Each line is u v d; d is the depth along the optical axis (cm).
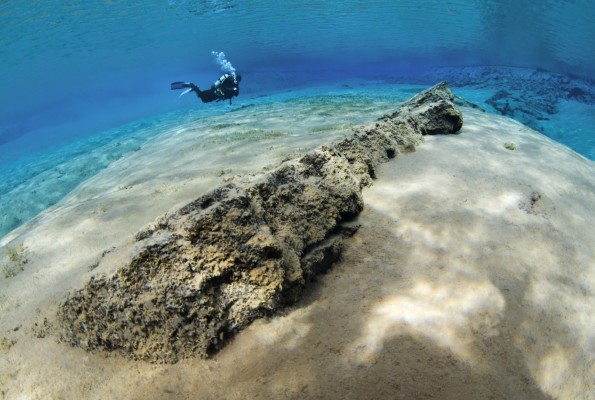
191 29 2831
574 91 1530
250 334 190
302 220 238
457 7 2244
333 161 290
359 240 265
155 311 183
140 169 586
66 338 202
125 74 5250
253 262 197
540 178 379
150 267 186
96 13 2038
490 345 184
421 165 390
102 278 188
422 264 240
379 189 337
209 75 5847
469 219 289
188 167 506
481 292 217
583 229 302
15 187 923
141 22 2402
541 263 249
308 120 789
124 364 183
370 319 196
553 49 2128
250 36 3244
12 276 291
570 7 1838
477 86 1861
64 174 911
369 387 157
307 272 223
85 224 351
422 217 290
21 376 186
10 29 1912
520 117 1271
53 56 2819
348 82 2542
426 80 2225
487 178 363
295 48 4016
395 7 2328
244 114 1038
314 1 2217
